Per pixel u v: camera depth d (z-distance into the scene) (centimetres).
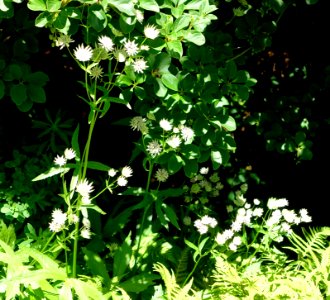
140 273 119
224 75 106
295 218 118
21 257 95
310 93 139
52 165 120
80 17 84
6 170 123
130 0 81
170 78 97
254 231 140
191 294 118
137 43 93
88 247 121
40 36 127
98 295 92
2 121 130
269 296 101
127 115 141
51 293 97
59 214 94
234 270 107
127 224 138
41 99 101
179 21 92
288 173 153
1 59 100
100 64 121
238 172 152
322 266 109
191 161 108
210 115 104
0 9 85
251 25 115
